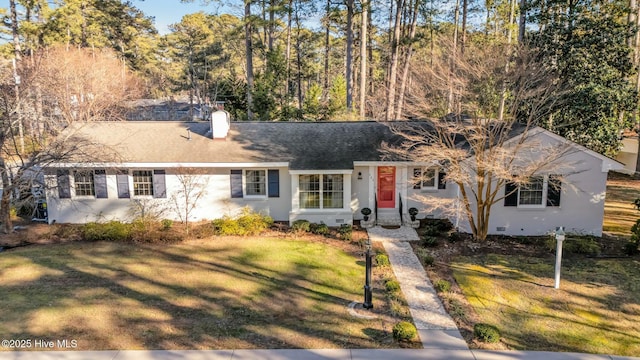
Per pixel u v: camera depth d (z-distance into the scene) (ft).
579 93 73.87
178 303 37.06
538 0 82.02
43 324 32.96
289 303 37.32
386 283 40.73
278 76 106.63
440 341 31.27
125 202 61.41
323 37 159.12
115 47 164.04
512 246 51.78
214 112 63.62
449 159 48.44
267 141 64.95
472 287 40.91
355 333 32.27
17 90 60.95
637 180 89.56
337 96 107.86
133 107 133.69
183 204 61.87
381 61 152.46
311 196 60.59
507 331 32.94
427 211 54.75
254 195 62.49
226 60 186.60
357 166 61.57
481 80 49.83
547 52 78.07
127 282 41.52
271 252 50.37
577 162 52.95
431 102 57.41
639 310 36.19
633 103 75.46
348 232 55.83
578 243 49.47
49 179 60.23
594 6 80.12
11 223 57.72
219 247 52.16
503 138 50.19
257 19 101.76
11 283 40.91
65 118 99.19
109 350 29.53
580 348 30.60
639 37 101.04
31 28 114.21
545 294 39.32
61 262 46.80
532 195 54.90
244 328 32.83
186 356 28.89
